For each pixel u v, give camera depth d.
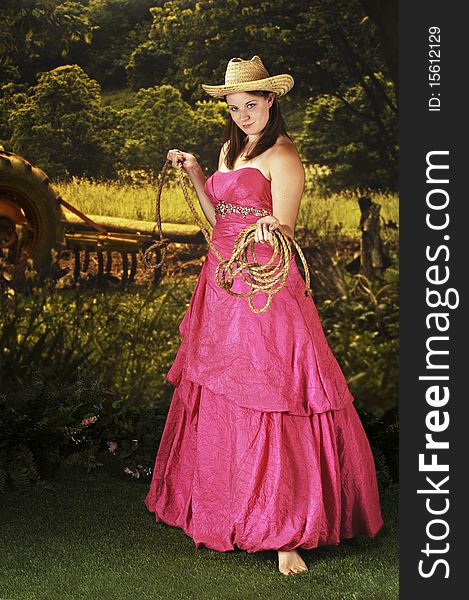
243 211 3.51
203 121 7.27
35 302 6.57
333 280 7.34
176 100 7.20
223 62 7.31
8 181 6.46
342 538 3.63
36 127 6.89
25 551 3.62
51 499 4.32
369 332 7.29
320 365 3.45
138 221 7.01
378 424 4.98
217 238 3.60
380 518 3.70
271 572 3.40
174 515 3.87
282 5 7.38
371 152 7.43
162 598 3.17
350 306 7.31
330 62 7.44
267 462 3.35
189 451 3.80
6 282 6.52
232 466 3.42
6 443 4.55
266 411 3.34
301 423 3.41
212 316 3.55
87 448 4.93
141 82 7.14
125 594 3.20
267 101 3.46
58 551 3.62
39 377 5.10
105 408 5.24
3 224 6.55
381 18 7.12
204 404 3.52
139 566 3.46
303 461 3.38
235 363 3.43
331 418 3.46
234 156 3.57
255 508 3.36
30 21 6.85
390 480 4.61
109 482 4.64
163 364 6.77
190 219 7.12
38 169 6.62
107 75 7.08
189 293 7.01
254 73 3.48
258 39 7.36
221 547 3.46
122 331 6.73
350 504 3.57
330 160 7.42
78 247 6.80
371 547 3.71
